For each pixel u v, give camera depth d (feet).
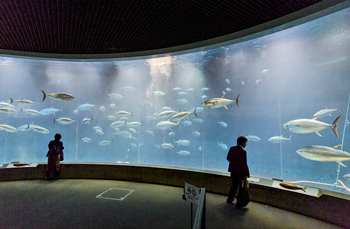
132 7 12.87
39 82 56.08
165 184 19.24
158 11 13.43
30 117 48.78
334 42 36.99
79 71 57.31
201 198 6.42
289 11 13.56
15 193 16.42
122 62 47.75
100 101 89.35
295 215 12.13
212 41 18.10
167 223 10.96
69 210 12.77
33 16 14.05
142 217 11.76
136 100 95.81
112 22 15.03
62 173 21.68
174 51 20.21
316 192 11.78
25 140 63.57
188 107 107.65
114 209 13.04
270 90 96.68
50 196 15.71
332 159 11.68
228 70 86.63
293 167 92.27
